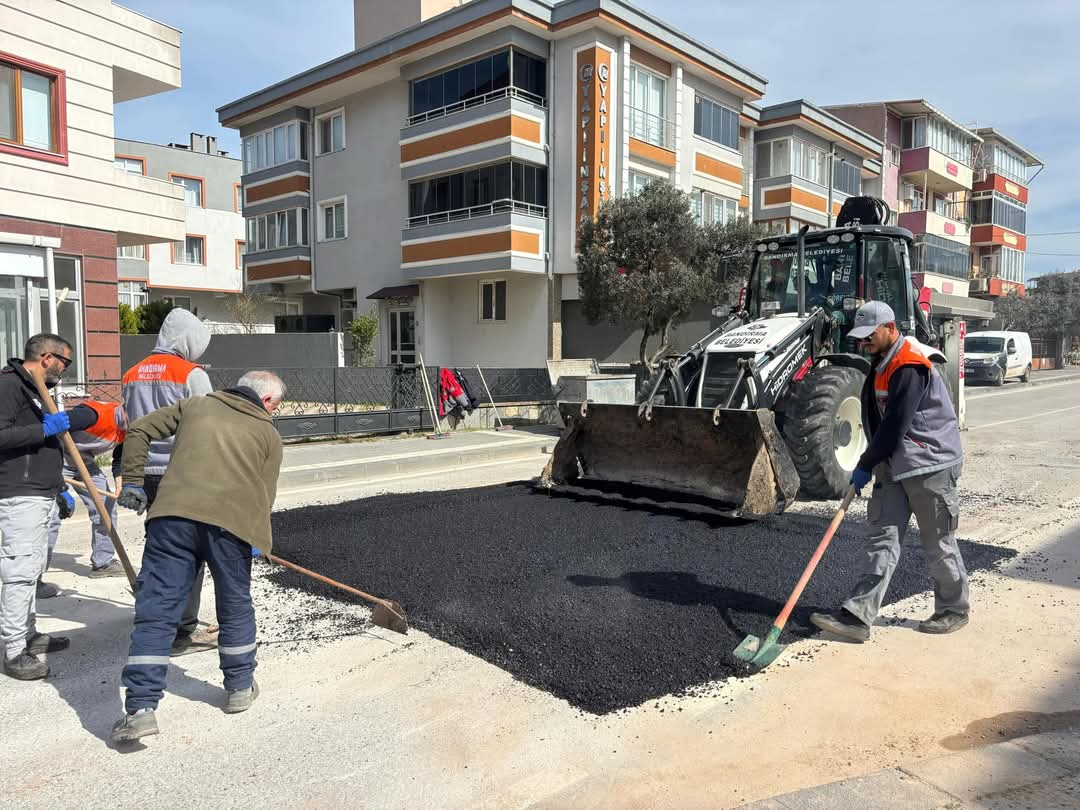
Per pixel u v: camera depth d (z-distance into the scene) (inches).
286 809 106.6
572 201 776.9
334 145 987.3
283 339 776.3
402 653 160.6
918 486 161.3
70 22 494.3
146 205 547.2
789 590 189.6
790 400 307.9
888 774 109.6
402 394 561.9
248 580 137.3
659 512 268.7
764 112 1058.1
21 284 477.4
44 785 113.2
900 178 1472.7
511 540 234.5
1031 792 104.3
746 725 128.3
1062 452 429.1
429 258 838.5
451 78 822.5
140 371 167.9
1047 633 166.2
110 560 217.9
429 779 113.7
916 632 168.2
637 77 806.5
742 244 633.0
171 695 143.7
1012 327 1686.8
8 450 148.6
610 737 125.0
